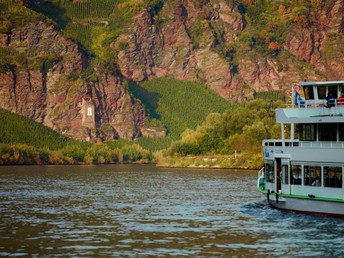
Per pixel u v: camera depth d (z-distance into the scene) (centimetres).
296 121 10075
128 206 12294
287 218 10000
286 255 7544
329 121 9706
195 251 7762
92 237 8662
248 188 16775
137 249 7875
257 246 8025
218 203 12706
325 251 7731
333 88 9988
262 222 9731
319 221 9662
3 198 14088
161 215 10838
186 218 10425
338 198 9569
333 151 9612
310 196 9900
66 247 7988
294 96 10675
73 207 12175
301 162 10044
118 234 8894
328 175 9688
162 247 7994
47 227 9512
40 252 7694
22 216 10794
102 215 10900
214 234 8844
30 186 18262
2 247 7969
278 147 10381
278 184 10525
